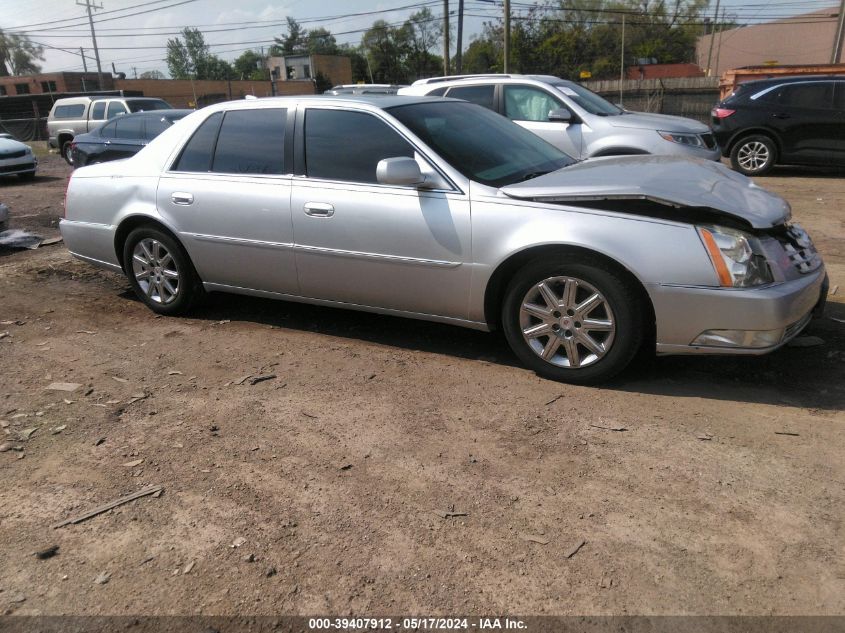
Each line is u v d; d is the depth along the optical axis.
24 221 10.12
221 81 54.47
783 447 3.25
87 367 4.51
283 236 4.68
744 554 2.54
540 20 52.22
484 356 4.50
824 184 11.17
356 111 4.48
